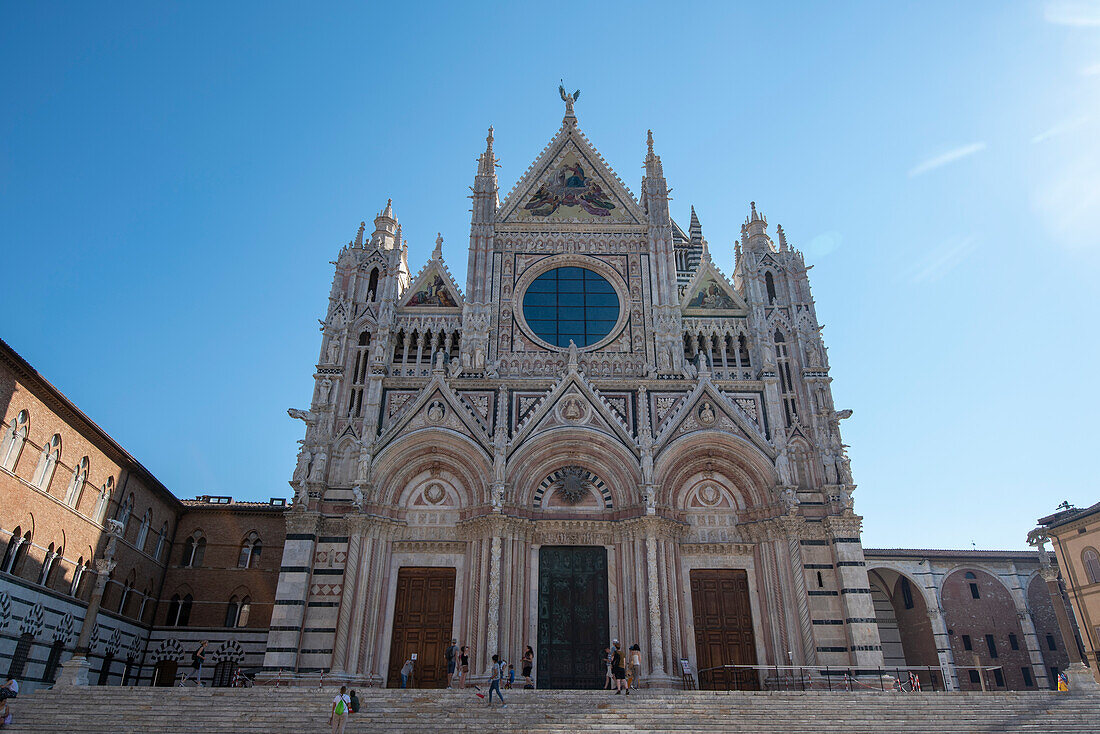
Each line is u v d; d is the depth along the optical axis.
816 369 43.38
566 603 38.62
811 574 37.91
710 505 41.16
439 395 41.94
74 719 25.95
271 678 34.22
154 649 49.97
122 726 25.50
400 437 40.50
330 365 42.59
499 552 37.69
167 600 51.56
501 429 40.31
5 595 35.41
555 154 51.66
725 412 41.97
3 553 35.47
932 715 27.42
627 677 32.03
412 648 37.47
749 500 40.81
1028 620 57.75
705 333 45.78
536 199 50.09
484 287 46.03
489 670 35.16
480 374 43.12
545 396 42.25
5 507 35.38
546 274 47.94
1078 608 50.69
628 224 48.94
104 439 43.03
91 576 43.19
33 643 37.94
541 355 44.50
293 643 35.28
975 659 56.09
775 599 38.12
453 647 33.34
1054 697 29.17
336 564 37.66
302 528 37.75
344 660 35.56
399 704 28.00
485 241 47.62
